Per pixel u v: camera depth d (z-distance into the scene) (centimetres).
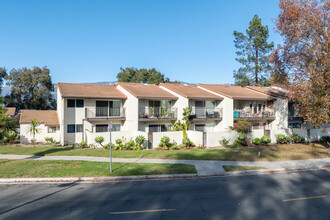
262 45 4528
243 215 758
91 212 777
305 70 2000
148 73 5875
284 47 2214
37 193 973
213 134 2195
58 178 1154
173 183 1133
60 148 2055
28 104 4300
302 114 2127
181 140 2269
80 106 2467
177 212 779
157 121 2566
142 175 1227
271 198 923
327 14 1906
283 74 2292
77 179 1156
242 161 1590
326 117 1877
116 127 2641
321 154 1848
